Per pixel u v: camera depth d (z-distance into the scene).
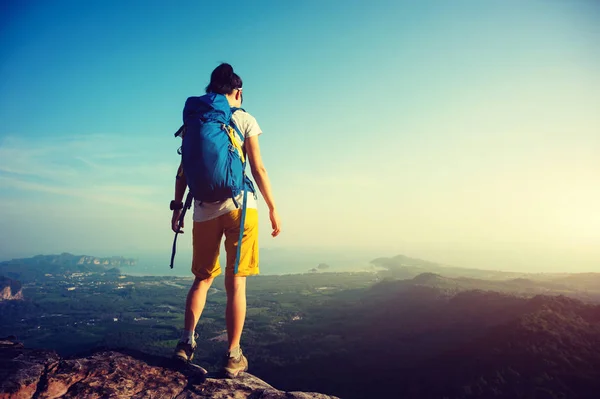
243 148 3.12
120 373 2.53
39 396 2.09
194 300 3.05
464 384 89.94
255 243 3.09
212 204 2.94
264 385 2.84
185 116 2.95
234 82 3.17
